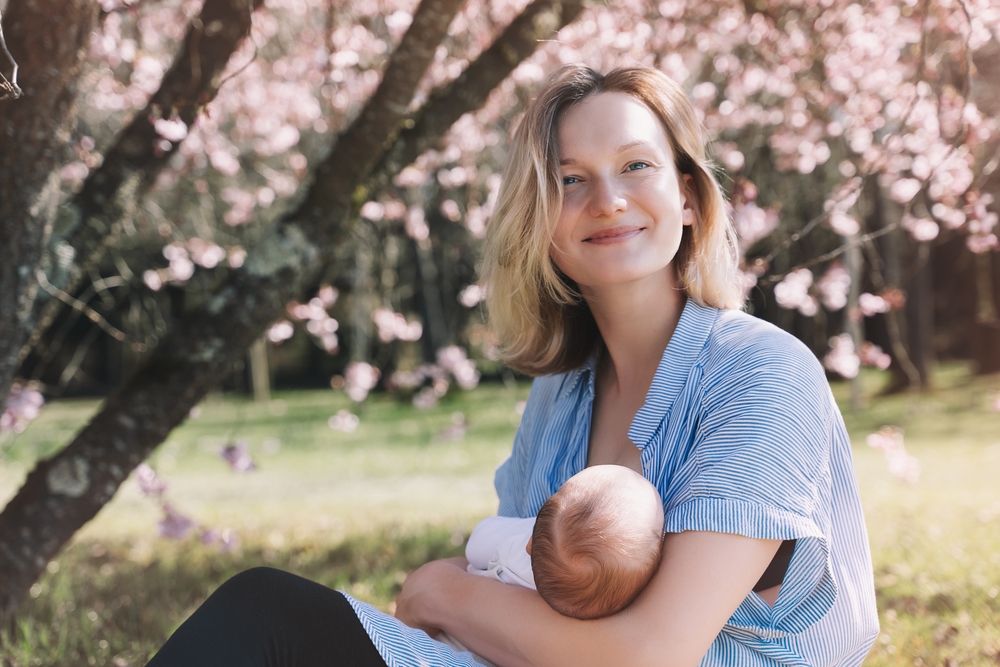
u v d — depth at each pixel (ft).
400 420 44.39
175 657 4.18
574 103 5.36
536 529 4.63
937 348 52.08
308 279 10.55
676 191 5.29
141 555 16.35
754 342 4.80
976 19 10.48
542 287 5.93
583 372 5.93
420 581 5.22
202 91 10.31
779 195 19.42
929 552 12.84
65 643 9.87
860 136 14.20
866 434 30.96
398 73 9.63
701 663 4.52
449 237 35.14
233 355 10.12
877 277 14.35
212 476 30.17
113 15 13.61
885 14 13.47
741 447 4.38
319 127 21.52
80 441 9.73
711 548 4.21
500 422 40.96
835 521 4.79
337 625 4.40
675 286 5.55
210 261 23.40
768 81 15.39
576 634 4.34
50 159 8.13
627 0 14.29
